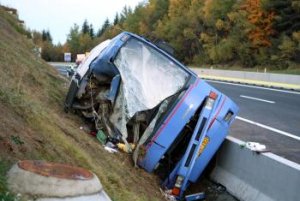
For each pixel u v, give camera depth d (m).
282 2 55.56
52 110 9.38
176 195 8.15
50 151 5.67
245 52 59.22
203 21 76.25
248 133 12.49
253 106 18.33
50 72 17.12
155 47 8.96
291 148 10.56
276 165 7.07
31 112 6.84
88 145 7.75
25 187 3.66
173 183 8.22
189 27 78.62
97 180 4.10
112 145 8.74
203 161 8.41
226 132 8.55
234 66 62.09
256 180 7.62
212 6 72.19
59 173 3.87
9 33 20.97
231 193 8.26
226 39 66.50
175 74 8.71
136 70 8.72
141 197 6.84
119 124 8.59
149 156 8.36
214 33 73.19
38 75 12.77
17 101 6.78
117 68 8.77
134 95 8.47
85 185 3.87
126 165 8.25
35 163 4.02
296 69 47.56
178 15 86.75
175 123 8.33
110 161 7.68
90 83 9.55
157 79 8.65
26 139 5.44
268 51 56.34
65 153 6.09
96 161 6.98
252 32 58.31
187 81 8.63
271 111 16.80
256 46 58.50
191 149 8.21
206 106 8.41
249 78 33.38
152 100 8.41
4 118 5.65
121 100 8.59
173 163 8.76
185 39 79.69
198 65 73.25
